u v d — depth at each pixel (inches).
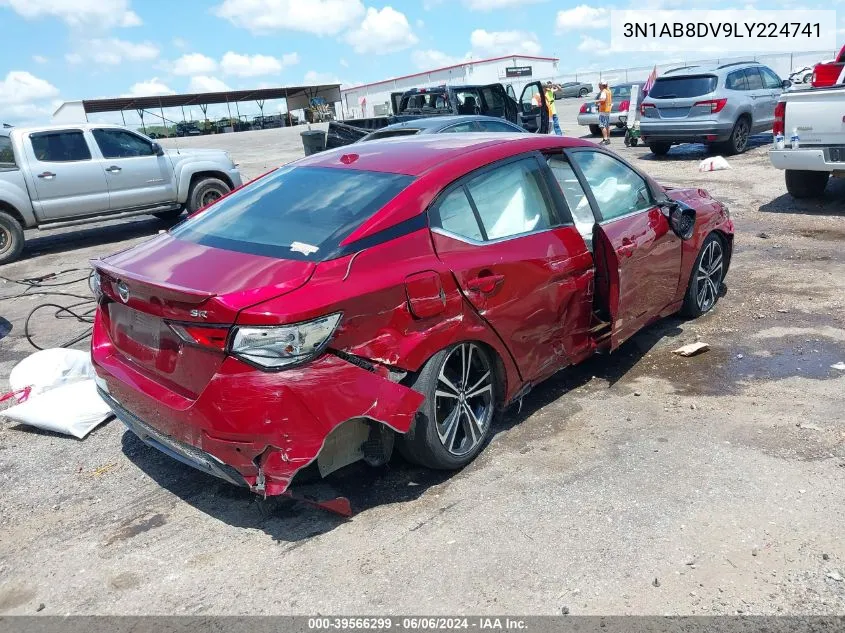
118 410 139.5
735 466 139.1
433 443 134.3
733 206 389.4
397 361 125.7
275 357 112.0
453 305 134.2
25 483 151.8
